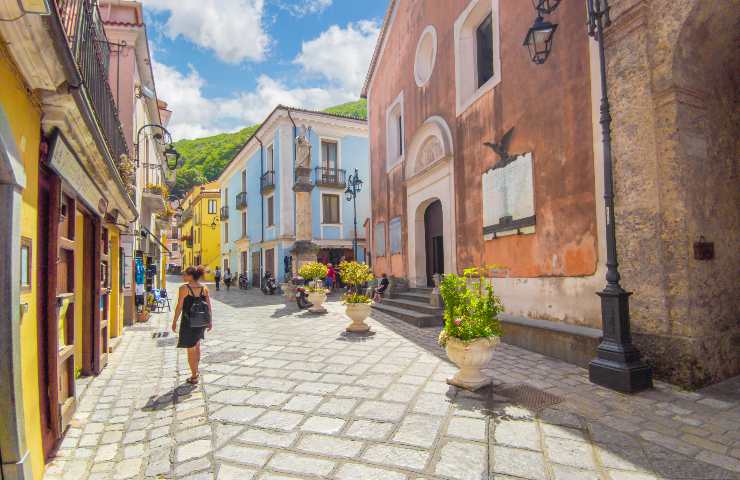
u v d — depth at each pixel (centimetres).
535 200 701
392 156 1484
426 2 1193
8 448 243
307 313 1206
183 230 5300
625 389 443
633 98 502
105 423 400
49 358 342
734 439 334
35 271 294
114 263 843
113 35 1011
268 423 383
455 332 470
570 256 623
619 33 518
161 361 655
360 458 311
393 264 1424
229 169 3309
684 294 454
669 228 468
